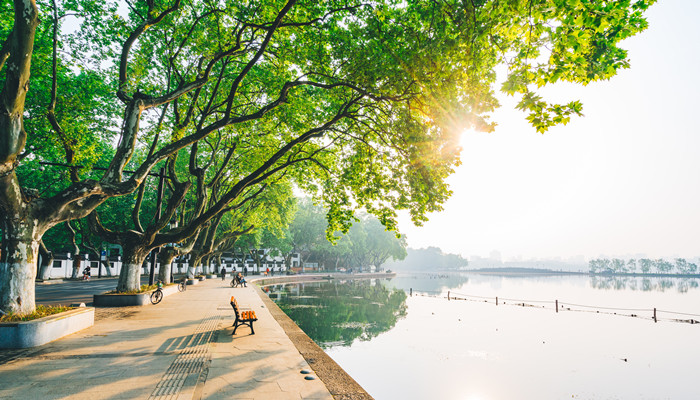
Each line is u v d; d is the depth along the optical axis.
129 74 15.64
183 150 31.75
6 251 8.64
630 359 14.32
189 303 17.33
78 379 6.03
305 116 17.22
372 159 13.87
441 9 6.74
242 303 18.03
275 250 66.12
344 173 14.13
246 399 5.32
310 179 20.36
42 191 27.97
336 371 6.88
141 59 15.68
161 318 12.52
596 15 4.36
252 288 29.09
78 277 36.31
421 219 11.46
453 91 7.88
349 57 11.21
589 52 5.15
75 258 35.97
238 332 10.48
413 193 11.16
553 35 4.94
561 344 16.73
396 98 10.30
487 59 7.03
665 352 15.58
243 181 13.54
